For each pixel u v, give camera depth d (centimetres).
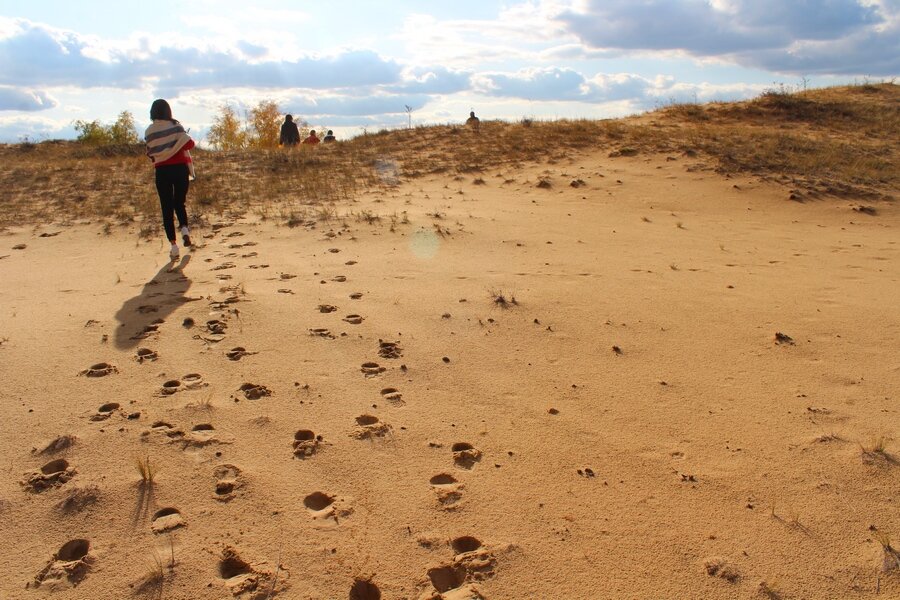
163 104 643
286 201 1005
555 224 859
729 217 972
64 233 812
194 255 676
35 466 286
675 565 229
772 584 219
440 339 431
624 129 1641
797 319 474
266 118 3450
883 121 1823
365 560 233
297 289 539
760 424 323
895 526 247
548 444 306
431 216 870
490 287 548
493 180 1253
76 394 351
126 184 1155
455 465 290
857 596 215
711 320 472
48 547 238
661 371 385
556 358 403
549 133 1644
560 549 238
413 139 1717
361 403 345
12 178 1207
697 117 1959
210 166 1370
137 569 227
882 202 1069
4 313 484
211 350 411
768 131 1620
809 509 258
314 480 279
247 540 242
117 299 518
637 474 283
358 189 1135
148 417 327
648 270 623
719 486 273
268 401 346
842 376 376
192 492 269
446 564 231
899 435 309
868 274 623
